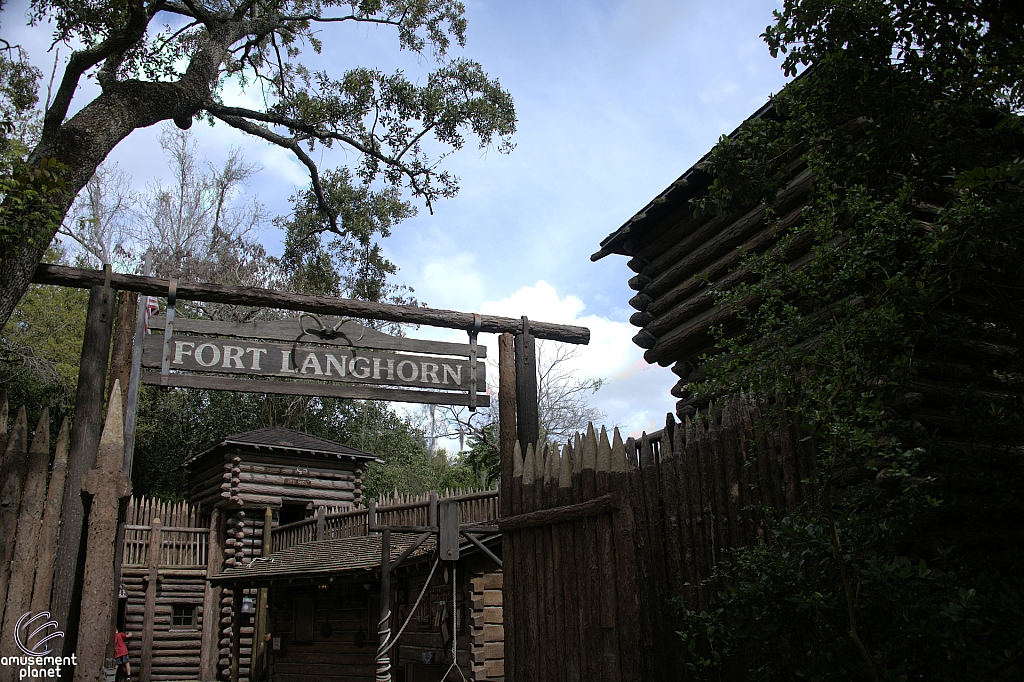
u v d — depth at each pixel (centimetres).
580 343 942
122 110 1098
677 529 618
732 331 878
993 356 659
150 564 2016
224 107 1404
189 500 2552
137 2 1097
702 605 580
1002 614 444
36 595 493
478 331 897
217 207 3725
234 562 2128
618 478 579
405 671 1411
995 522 580
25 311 2503
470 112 1611
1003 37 575
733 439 597
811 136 623
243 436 2325
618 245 1084
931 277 499
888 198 596
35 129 2380
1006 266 517
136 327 776
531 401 887
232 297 811
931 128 587
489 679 1223
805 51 621
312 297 838
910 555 547
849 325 491
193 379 778
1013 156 617
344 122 1578
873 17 576
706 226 945
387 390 843
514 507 704
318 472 2364
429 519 1543
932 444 540
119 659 1762
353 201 1847
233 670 1889
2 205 729
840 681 441
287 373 808
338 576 1470
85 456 716
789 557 508
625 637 548
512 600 688
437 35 1656
